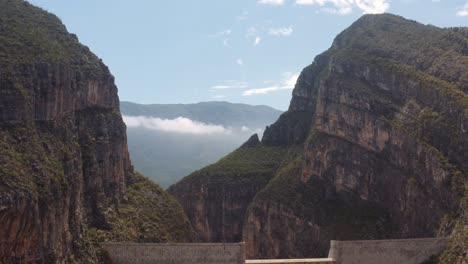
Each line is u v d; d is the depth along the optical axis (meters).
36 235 61.66
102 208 96.81
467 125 109.06
